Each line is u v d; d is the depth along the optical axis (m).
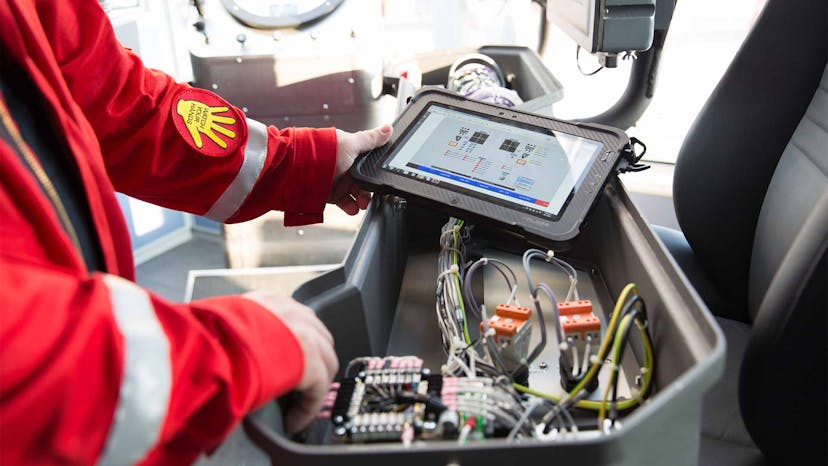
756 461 0.89
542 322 0.69
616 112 1.43
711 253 1.19
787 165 1.07
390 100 1.48
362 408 0.59
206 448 0.49
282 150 0.90
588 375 0.63
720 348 0.52
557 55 1.86
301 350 0.53
